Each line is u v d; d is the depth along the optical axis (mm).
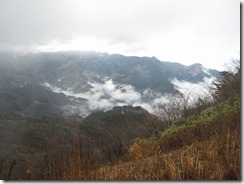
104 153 9555
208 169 5352
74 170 5523
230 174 5113
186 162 5469
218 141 6113
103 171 6078
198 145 6820
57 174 5699
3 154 6258
